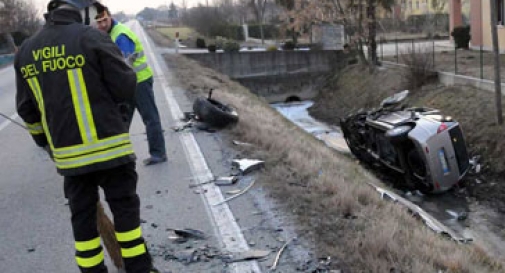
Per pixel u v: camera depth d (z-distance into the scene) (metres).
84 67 3.26
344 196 5.66
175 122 10.90
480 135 14.71
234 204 5.88
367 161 13.83
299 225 5.15
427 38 44.25
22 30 45.62
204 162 7.68
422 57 22.05
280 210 5.58
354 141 14.22
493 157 13.55
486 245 9.45
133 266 3.57
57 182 7.18
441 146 11.17
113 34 6.91
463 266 4.45
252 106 15.86
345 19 31.48
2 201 6.46
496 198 11.54
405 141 11.53
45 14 3.41
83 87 3.26
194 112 10.32
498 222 10.42
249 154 7.95
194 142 8.96
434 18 53.66
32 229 5.50
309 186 6.27
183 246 4.84
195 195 6.27
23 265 4.66
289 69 38.72
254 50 40.78
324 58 38.91
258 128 9.75
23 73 3.38
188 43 50.53
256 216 5.47
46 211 6.03
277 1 44.34
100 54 3.29
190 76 21.48
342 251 4.52
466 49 30.39
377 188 7.74
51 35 3.31
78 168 3.29
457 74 20.31
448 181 11.29
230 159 7.76
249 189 6.34
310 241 4.78
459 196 11.85
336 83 31.92
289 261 4.42
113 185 3.46
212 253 4.67
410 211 6.93
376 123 12.75
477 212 10.98
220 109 10.08
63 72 3.25
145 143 9.26
